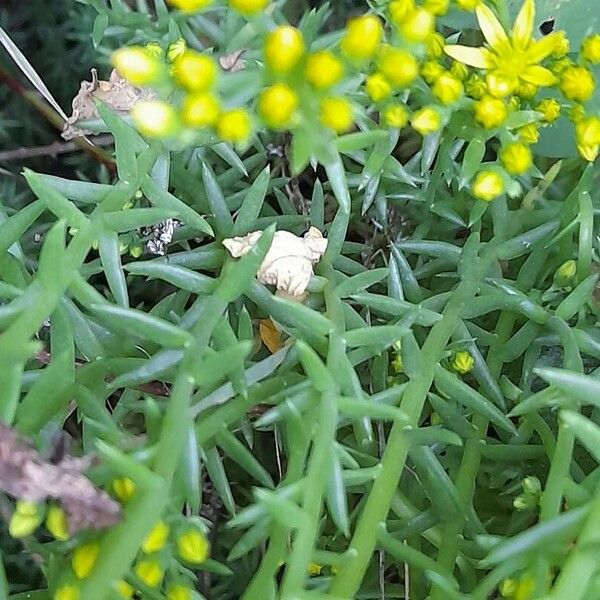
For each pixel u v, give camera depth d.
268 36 0.08
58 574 0.09
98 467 0.08
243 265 0.09
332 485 0.09
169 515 0.08
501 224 0.12
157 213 0.10
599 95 0.12
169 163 0.12
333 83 0.08
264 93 0.08
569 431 0.09
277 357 0.10
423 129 0.10
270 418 0.09
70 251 0.09
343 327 0.11
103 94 0.14
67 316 0.10
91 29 0.16
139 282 0.15
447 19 0.13
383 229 0.14
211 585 0.13
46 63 0.17
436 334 0.11
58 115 0.17
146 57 0.08
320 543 0.11
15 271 0.11
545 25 0.15
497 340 0.12
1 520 0.13
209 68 0.08
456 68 0.10
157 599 0.09
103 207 0.10
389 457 0.10
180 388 0.09
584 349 0.11
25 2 0.17
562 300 0.12
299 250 0.11
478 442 0.11
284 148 0.15
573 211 0.11
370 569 0.12
